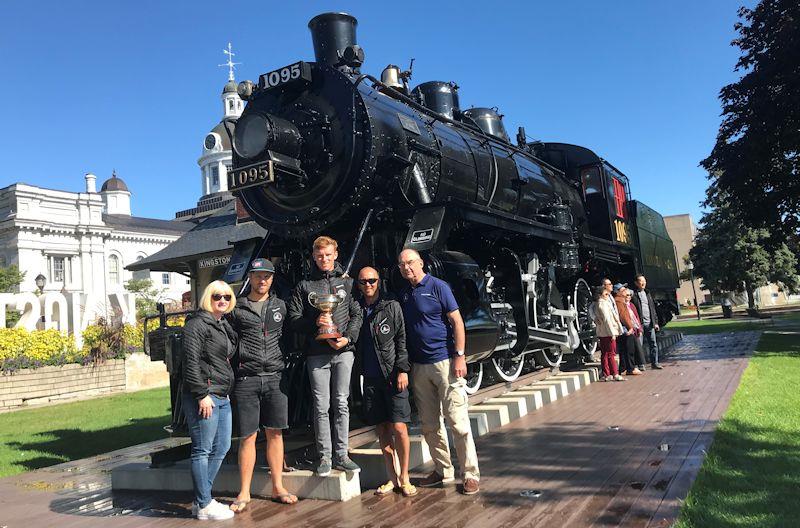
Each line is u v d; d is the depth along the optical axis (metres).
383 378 4.00
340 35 6.75
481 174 7.41
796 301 59.03
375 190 5.67
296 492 4.10
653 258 13.68
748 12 13.84
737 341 14.13
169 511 4.12
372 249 5.75
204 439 3.85
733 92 13.70
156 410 10.61
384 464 4.28
